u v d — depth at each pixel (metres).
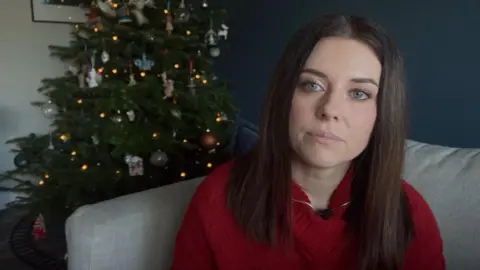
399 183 0.71
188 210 0.83
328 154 0.61
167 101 2.13
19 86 2.76
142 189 2.03
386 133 0.66
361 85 0.59
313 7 2.06
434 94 1.56
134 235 0.98
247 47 2.59
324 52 0.59
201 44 2.22
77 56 2.06
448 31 1.48
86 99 1.98
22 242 2.24
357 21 0.61
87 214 0.97
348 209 0.74
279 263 0.76
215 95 2.20
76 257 0.95
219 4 2.80
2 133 2.75
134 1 2.00
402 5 1.62
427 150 1.10
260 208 0.73
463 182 0.98
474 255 0.94
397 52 0.63
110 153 2.03
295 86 0.62
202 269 0.82
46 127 2.87
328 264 0.75
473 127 1.45
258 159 0.73
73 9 2.82
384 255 0.74
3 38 2.66
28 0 2.68
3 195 2.75
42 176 2.07
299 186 0.72
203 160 2.18
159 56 2.08
